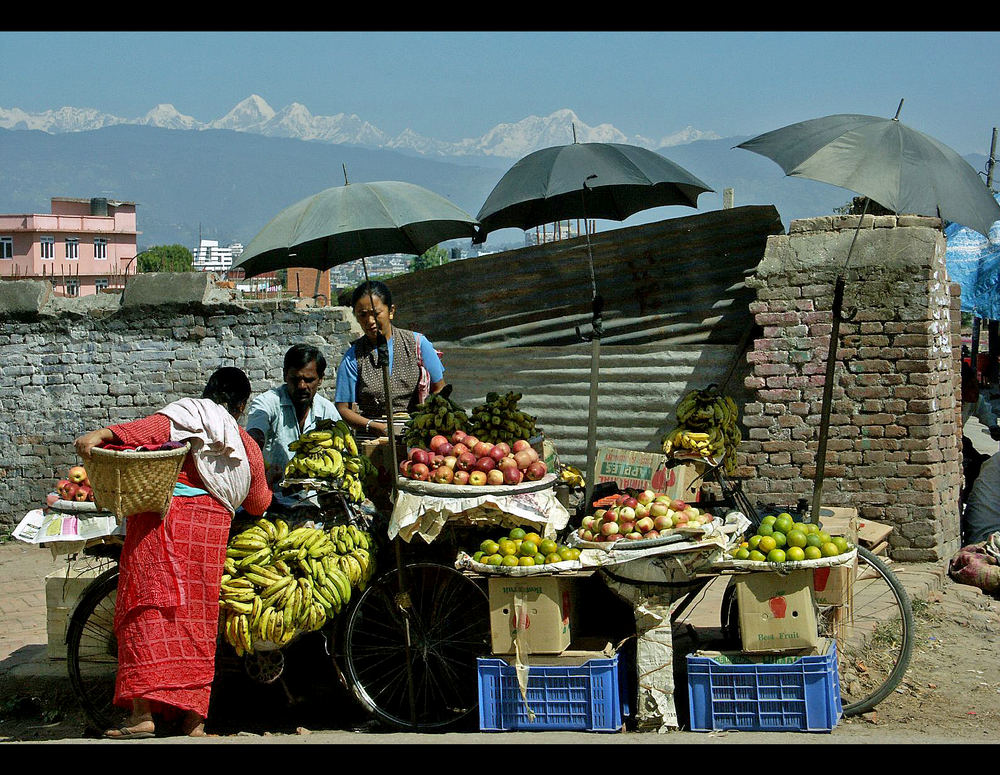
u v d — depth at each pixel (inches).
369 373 269.9
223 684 254.4
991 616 295.4
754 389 350.6
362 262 271.3
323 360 247.8
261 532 226.4
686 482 263.0
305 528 228.5
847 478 339.6
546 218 309.7
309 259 278.7
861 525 326.3
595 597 235.1
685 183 265.1
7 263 3038.9
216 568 217.3
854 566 223.5
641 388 373.7
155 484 205.9
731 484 243.9
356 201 235.0
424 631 235.0
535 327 393.7
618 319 381.1
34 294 435.5
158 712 221.0
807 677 199.8
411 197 242.2
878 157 198.7
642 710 207.3
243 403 234.2
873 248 332.5
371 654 239.8
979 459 413.1
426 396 276.5
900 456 334.3
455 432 237.5
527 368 391.5
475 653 234.2
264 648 229.3
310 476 231.6
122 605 213.2
